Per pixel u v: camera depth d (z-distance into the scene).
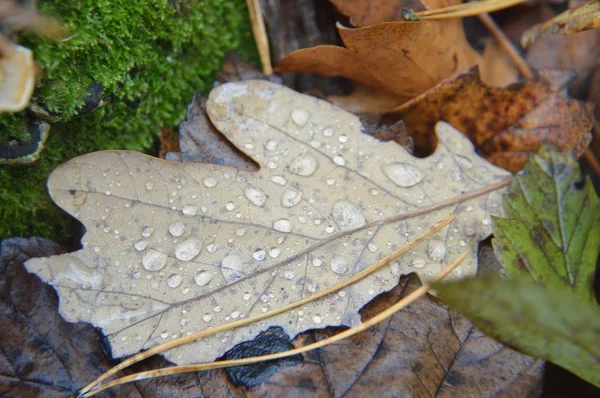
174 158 0.18
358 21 0.19
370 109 0.20
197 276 0.17
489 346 0.17
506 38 0.21
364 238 0.18
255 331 0.17
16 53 0.16
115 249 0.17
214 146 0.18
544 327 0.15
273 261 0.17
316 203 0.18
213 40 0.19
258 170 0.18
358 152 0.18
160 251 0.17
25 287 0.18
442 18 0.19
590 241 0.17
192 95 0.19
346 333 0.17
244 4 0.20
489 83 0.20
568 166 0.18
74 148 0.18
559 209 0.18
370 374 0.17
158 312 0.17
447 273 0.17
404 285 0.17
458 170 0.18
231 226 0.17
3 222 0.18
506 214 0.17
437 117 0.19
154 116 0.19
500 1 0.19
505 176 0.18
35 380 0.17
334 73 0.20
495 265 0.18
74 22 0.17
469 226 0.18
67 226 0.19
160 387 0.17
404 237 0.18
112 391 0.17
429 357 0.17
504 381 0.17
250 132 0.18
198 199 0.18
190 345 0.17
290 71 0.20
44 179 0.18
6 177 0.17
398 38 0.18
